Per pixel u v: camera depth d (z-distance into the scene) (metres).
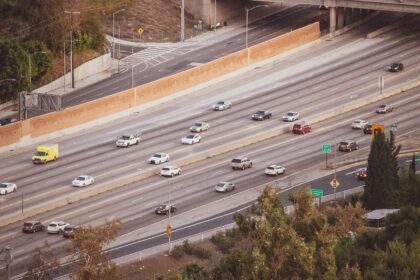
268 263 184.38
